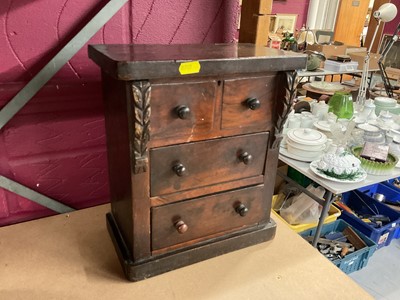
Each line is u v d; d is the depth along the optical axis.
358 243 1.74
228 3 1.05
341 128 1.49
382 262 1.85
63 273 0.82
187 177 0.78
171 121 0.70
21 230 0.96
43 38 0.88
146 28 0.98
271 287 0.81
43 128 0.94
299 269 0.87
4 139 0.91
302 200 1.67
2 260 0.85
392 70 2.50
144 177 0.73
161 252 0.82
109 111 0.80
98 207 1.08
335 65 2.41
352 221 1.88
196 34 1.05
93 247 0.91
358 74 2.61
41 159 0.97
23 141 0.93
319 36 3.02
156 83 0.66
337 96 1.75
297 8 4.26
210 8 1.04
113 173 0.87
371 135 1.50
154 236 0.80
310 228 1.67
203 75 0.68
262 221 0.95
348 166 1.24
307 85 2.33
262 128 0.83
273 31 4.15
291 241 0.97
